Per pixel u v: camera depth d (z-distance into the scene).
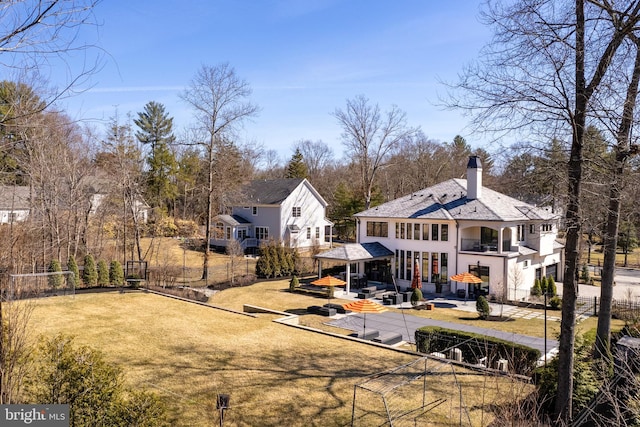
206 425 9.45
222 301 27.11
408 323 23.02
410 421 9.77
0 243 17.91
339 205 61.47
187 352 14.11
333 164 84.56
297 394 11.12
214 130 33.72
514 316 24.70
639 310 24.17
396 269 33.94
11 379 6.50
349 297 29.31
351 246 32.94
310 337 16.23
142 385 11.34
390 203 36.50
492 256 29.02
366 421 9.74
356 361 13.69
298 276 36.69
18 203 30.48
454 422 9.73
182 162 60.34
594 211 11.38
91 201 37.84
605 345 13.62
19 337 6.88
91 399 6.54
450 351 14.70
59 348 7.15
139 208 38.84
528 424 8.77
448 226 31.30
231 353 14.12
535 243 32.44
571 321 9.77
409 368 13.10
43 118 7.89
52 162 29.38
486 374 12.02
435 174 63.00
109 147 34.59
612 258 13.91
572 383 10.00
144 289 24.81
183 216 57.56
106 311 19.25
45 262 27.73
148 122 59.91
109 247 38.81
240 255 44.28
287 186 51.75
